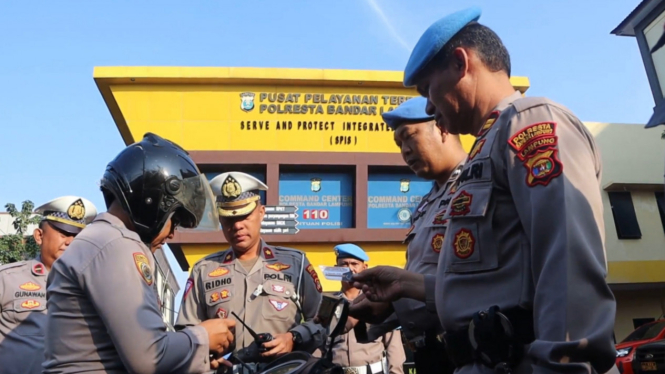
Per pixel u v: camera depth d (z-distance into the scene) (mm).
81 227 5469
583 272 1730
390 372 5605
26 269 5266
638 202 18391
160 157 2633
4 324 5039
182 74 12242
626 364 13086
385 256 11875
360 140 12586
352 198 12297
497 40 2301
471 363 2055
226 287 4391
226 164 12164
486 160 2082
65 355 2334
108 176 2615
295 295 4426
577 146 1896
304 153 12188
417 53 2342
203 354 2506
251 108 12438
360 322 3307
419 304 2996
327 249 11781
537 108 2006
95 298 2289
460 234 2117
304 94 12570
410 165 3701
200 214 2752
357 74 12648
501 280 2012
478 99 2250
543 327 1730
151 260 2502
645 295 18797
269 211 11766
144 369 2270
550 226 1805
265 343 3596
